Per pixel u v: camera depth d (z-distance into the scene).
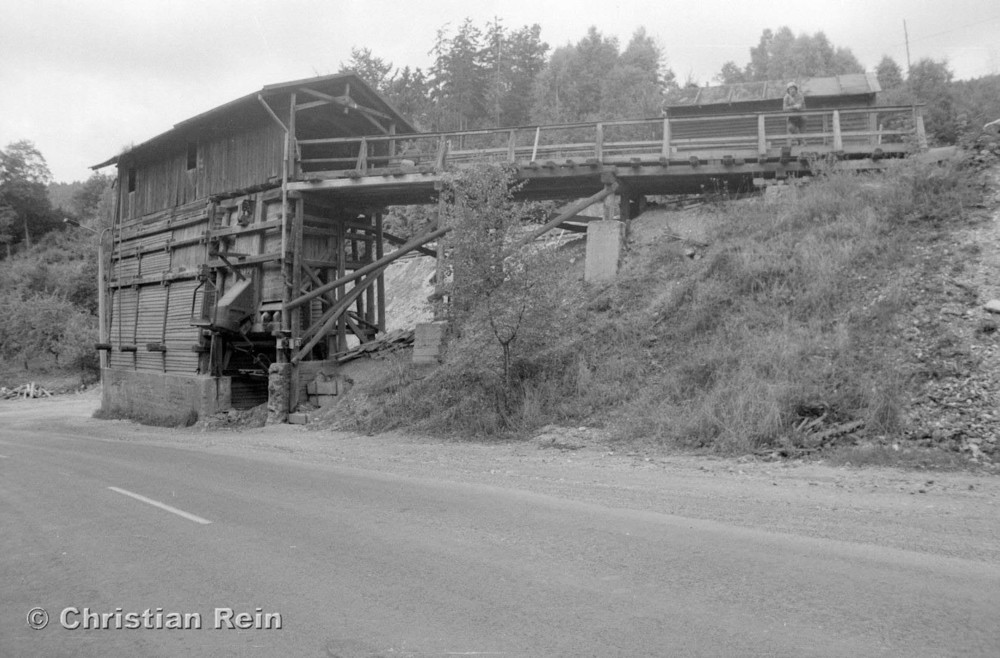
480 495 8.93
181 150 26.27
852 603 4.72
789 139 18.83
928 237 13.88
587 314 16.53
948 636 4.15
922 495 8.02
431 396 16.72
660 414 12.70
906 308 12.42
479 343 16.48
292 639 4.53
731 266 15.41
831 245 14.59
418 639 4.41
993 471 8.98
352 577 5.70
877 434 10.46
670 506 7.97
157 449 15.90
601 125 18.95
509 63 58.88
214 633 4.69
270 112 21.56
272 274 22.53
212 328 22.08
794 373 11.94
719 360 13.12
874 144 18.30
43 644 4.65
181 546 6.89
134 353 28.17
